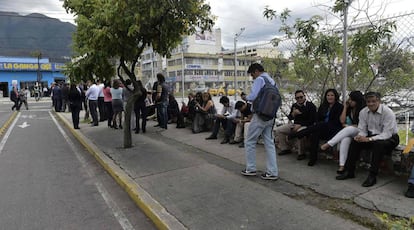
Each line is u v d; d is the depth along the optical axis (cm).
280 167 563
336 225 351
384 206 389
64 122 1392
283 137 643
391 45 595
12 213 434
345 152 497
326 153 591
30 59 4694
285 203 415
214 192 464
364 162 528
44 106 2652
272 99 493
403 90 609
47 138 1026
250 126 515
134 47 755
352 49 596
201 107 923
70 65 844
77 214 431
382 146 455
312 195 438
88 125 1218
